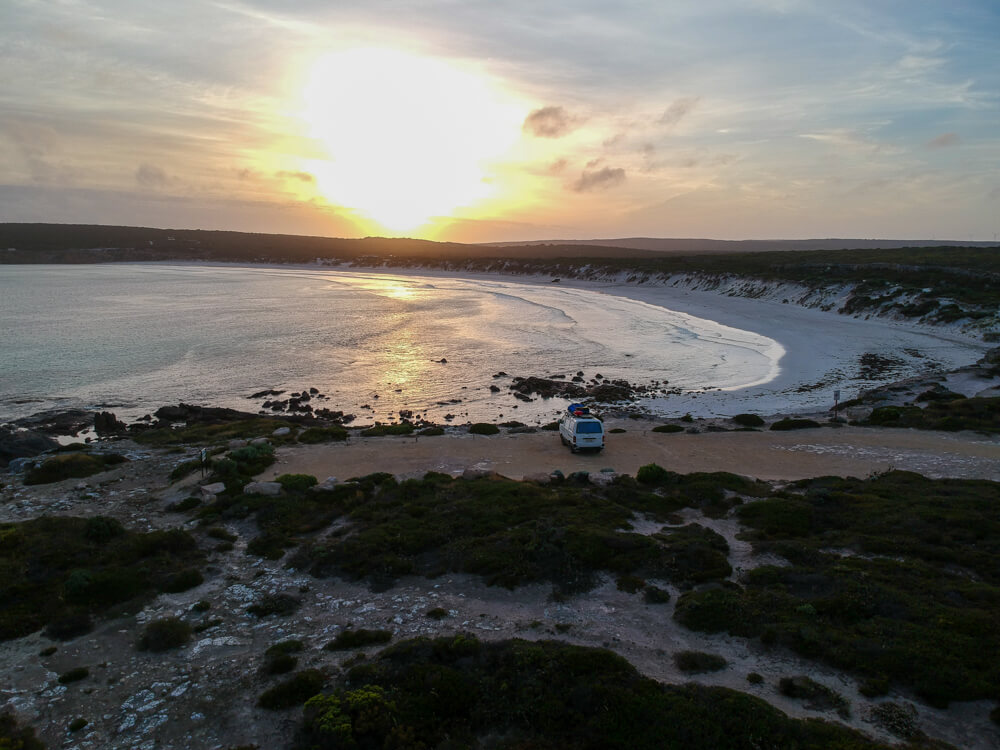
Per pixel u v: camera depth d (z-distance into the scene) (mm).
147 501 22938
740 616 13539
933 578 14883
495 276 187625
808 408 41156
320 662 12672
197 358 63656
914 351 58750
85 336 74812
